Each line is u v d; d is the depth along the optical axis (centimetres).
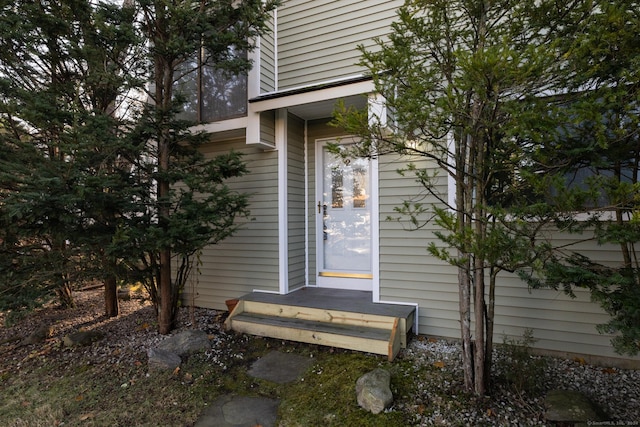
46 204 270
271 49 461
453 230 179
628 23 179
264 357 321
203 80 457
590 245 296
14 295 318
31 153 304
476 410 214
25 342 385
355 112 202
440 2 211
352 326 344
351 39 427
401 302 368
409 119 196
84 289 649
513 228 176
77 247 330
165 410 242
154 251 364
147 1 328
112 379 288
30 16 304
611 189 147
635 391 245
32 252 371
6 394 272
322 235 484
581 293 301
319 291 450
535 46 175
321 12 444
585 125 181
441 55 228
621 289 169
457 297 344
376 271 380
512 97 188
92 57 319
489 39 210
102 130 301
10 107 288
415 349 319
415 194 363
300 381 275
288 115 459
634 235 145
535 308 316
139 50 357
